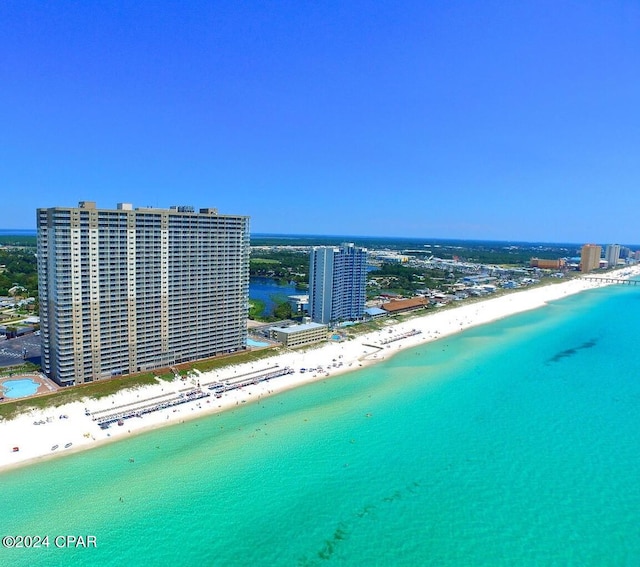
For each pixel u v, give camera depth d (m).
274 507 112.56
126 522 105.69
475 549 100.81
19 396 166.12
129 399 169.88
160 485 119.56
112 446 138.00
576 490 122.25
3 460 127.81
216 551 98.38
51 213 169.50
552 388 196.25
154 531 103.25
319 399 179.25
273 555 97.81
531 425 159.62
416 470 130.00
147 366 198.12
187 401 171.38
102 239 177.62
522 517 111.31
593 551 100.81
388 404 175.50
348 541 102.25
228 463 130.62
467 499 117.62
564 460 137.00
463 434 152.00
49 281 176.75
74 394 169.25
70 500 112.62
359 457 135.88
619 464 135.12
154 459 131.62
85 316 177.62
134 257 186.88
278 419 160.12
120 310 186.50
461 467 132.12
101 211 176.12
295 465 130.88
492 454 139.62
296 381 198.00
